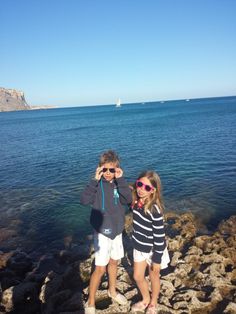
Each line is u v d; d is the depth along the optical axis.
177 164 21.45
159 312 5.55
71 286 7.03
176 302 5.84
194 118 67.88
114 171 5.05
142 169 20.59
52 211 13.91
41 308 6.56
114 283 5.62
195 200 14.01
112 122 75.25
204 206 13.23
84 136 45.34
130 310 5.50
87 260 7.84
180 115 83.38
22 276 8.74
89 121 86.38
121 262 7.69
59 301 6.37
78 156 27.75
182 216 11.89
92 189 5.07
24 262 9.31
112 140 38.00
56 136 47.56
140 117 88.69
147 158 24.28
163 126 53.53
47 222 12.77
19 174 21.75
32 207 14.62
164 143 32.22
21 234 11.80
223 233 10.32
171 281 6.79
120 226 5.21
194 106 146.75
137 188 4.96
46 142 39.94
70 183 18.55
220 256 8.02
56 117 125.75
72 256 9.09
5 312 6.74
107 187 5.14
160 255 4.93
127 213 11.98
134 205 5.15
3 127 76.75
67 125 73.88
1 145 38.62
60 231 11.83
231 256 8.31
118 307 5.55
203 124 51.59
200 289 6.48
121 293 6.07
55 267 8.81
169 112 105.88
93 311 5.29
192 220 11.70
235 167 19.64
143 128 52.38
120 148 30.64
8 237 11.58
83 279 7.15
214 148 26.91
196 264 7.77
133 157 25.05
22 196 16.52
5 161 27.08
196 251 8.41
